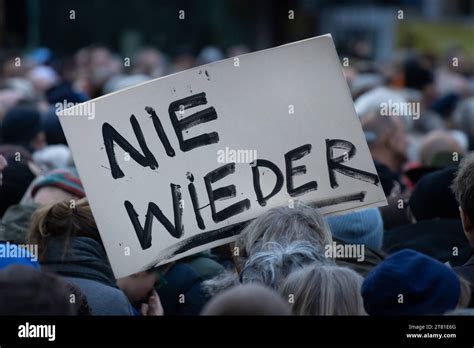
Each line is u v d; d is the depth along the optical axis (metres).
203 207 4.91
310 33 26.36
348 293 4.04
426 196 6.07
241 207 4.95
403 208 6.74
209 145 4.93
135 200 4.85
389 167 7.72
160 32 24.31
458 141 8.52
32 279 3.20
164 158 4.89
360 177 4.97
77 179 6.06
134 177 4.85
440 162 8.10
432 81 14.52
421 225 5.92
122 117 4.84
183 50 23.84
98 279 4.95
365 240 5.53
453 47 22.72
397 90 14.00
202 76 4.92
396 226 6.75
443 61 21.31
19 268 3.25
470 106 12.80
